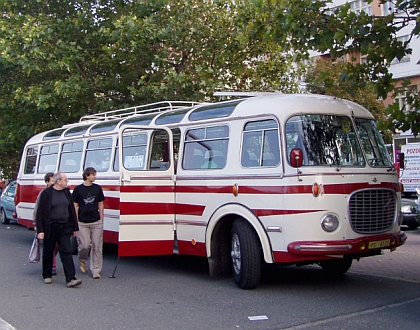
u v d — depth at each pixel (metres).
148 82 19.19
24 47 18.17
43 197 9.41
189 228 10.02
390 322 6.96
